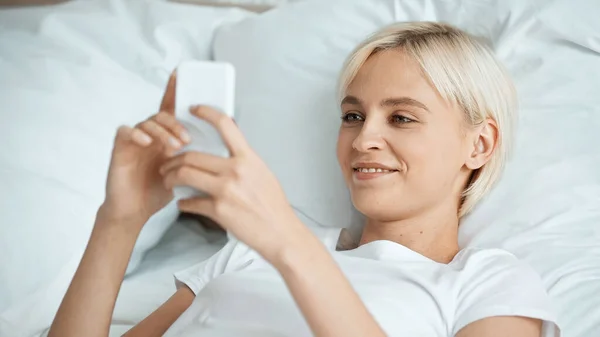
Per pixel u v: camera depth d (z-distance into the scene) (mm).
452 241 1160
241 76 1523
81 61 1479
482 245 1178
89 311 922
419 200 1110
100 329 926
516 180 1211
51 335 925
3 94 1375
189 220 1601
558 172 1202
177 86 740
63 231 1254
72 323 919
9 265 1210
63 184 1301
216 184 700
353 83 1159
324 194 1356
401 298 985
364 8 1469
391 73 1122
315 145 1386
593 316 1055
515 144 1241
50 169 1310
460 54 1148
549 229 1164
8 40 1484
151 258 1425
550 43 1307
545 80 1276
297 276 726
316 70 1445
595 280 1098
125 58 1549
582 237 1152
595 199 1184
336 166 1362
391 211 1115
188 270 1182
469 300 983
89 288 926
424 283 1004
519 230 1172
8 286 1200
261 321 959
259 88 1480
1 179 1272
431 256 1140
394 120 1121
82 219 1281
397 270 1030
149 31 1596
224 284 1026
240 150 709
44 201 1264
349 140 1162
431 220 1142
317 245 747
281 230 718
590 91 1253
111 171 874
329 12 1487
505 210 1193
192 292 1143
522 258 1141
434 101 1109
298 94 1436
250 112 1467
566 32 1284
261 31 1539
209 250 1451
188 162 715
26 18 1562
